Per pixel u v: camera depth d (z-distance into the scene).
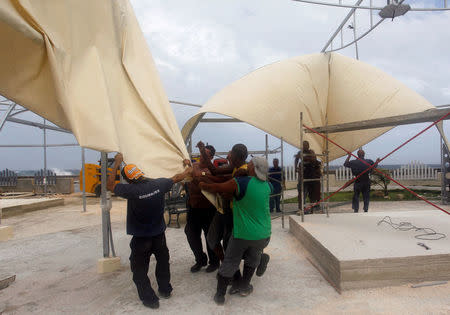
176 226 6.96
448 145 5.66
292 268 4.02
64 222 8.13
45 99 2.20
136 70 3.28
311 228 4.86
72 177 17.34
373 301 3.00
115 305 3.13
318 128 5.54
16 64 2.07
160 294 3.26
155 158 3.21
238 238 2.99
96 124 2.46
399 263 3.29
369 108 7.55
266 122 6.58
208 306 3.04
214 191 3.04
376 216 5.76
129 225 3.04
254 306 3.02
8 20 1.89
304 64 7.56
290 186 15.73
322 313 2.83
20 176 17.50
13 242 5.90
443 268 3.35
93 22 2.74
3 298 3.37
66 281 3.84
